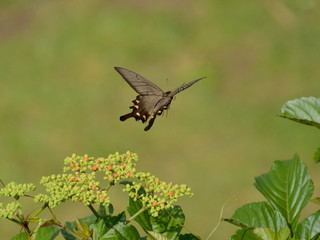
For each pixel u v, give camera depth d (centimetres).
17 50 2016
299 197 297
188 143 1517
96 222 279
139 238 269
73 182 282
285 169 307
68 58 1962
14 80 1862
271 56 1914
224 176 1350
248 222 293
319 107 309
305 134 1480
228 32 2056
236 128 1571
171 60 1961
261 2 2159
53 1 2298
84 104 1719
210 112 1655
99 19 2150
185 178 1364
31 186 277
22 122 1641
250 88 1775
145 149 1506
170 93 413
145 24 2119
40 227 276
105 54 1980
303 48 1939
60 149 1520
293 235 286
